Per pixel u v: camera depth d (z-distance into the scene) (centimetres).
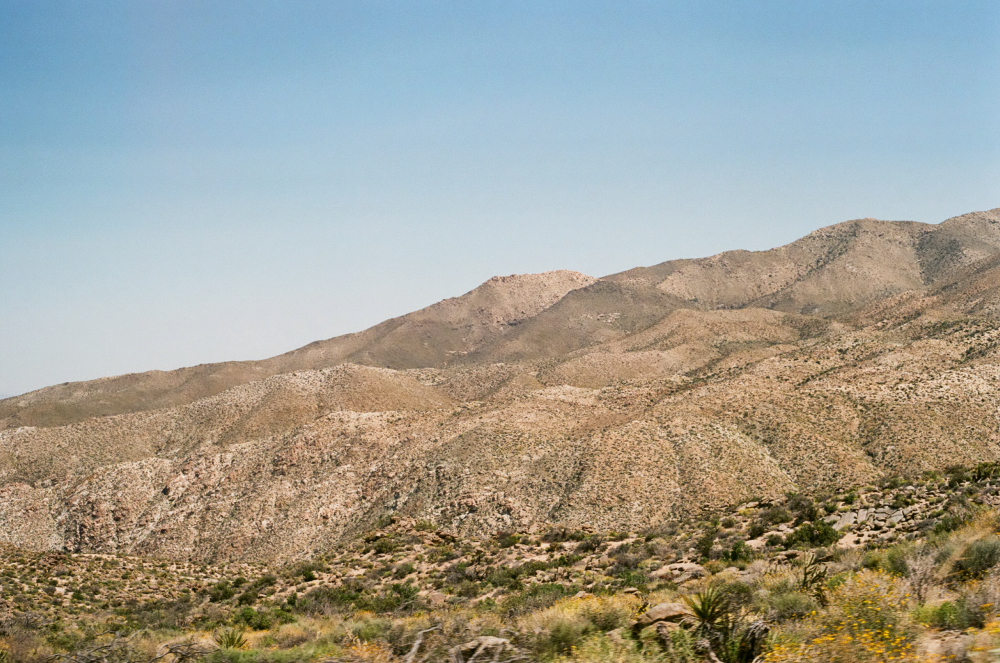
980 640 1023
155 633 2502
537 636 1459
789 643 1165
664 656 1212
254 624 3462
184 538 11512
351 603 3884
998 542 1606
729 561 3303
